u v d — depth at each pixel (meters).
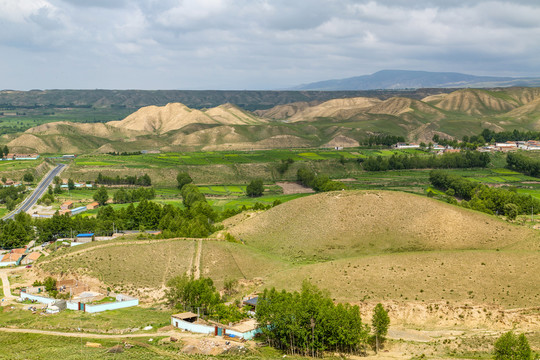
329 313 124.88
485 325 135.00
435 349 123.62
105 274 181.12
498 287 145.00
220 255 187.00
